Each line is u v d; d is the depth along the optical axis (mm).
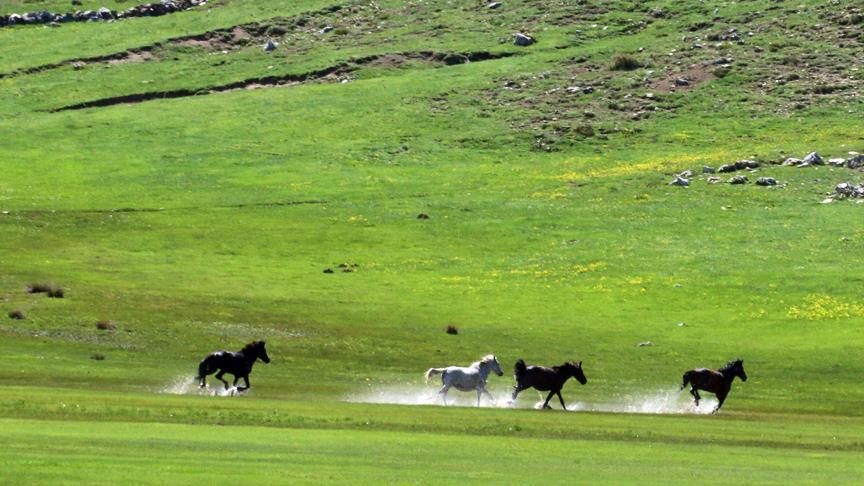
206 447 27859
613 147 108062
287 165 102375
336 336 56594
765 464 29328
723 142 107000
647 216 85938
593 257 76125
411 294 67438
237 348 53344
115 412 33656
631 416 40312
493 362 43000
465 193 94062
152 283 66750
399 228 83812
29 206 87375
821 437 35875
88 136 111000
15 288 62125
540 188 95000
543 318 62719
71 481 22875
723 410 44094
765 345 57812
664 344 57781
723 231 81562
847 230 80438
